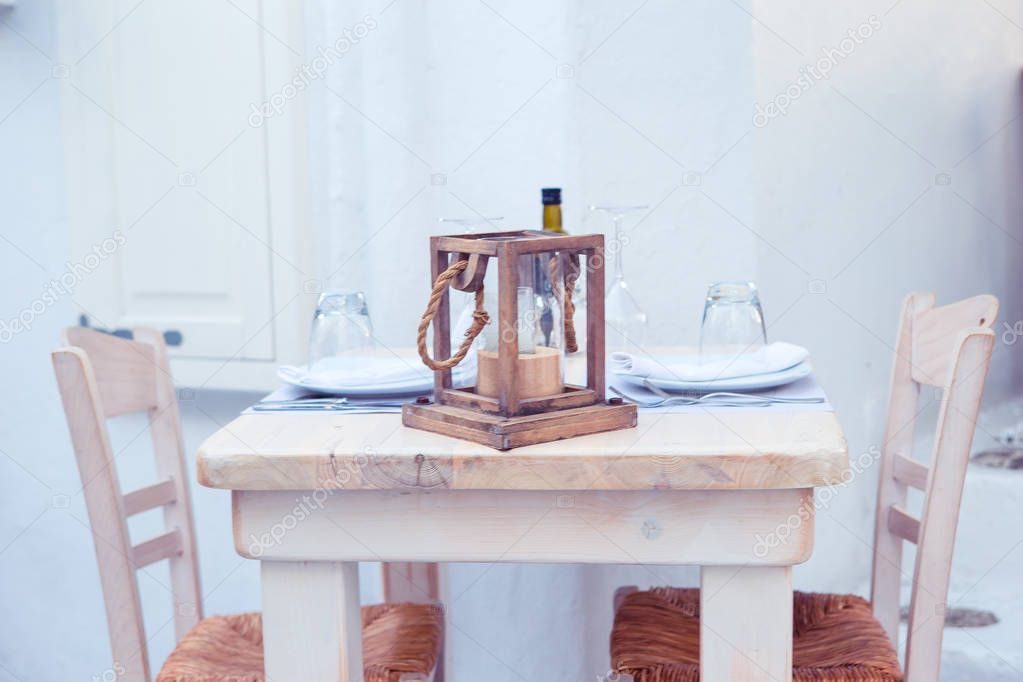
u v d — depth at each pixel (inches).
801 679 58.3
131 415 105.7
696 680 59.5
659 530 49.3
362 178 98.6
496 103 97.3
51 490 110.5
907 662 58.6
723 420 54.5
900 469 71.1
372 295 99.4
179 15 97.7
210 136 97.8
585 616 96.0
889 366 126.8
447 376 55.1
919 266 132.3
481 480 48.7
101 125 100.9
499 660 98.3
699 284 95.8
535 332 54.4
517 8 95.7
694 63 93.7
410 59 97.3
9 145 106.3
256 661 65.5
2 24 105.0
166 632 107.1
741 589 50.3
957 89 140.0
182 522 74.1
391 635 67.8
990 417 146.5
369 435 52.8
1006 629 107.7
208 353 100.1
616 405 53.3
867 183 118.9
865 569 124.1
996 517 122.3
